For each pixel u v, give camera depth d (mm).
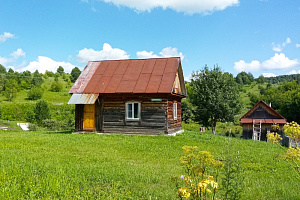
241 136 36781
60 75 150750
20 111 55688
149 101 20922
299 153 6590
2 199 6293
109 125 21672
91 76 23562
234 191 5648
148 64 23688
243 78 139125
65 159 11320
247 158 13344
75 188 7492
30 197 6621
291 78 185500
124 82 22047
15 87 98625
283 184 8914
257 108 35594
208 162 5539
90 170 9281
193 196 5184
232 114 35250
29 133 23453
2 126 42969
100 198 6812
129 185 8047
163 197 7086
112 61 25234
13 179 7828
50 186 7398
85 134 20766
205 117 37375
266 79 195375
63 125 41500
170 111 21844
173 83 20984
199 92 36531
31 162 10180
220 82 36219
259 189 8133
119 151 13891
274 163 12430
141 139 18062
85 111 22203
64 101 89625
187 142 17578
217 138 20703
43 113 48906
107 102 21859
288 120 60688
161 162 11617
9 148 13758
